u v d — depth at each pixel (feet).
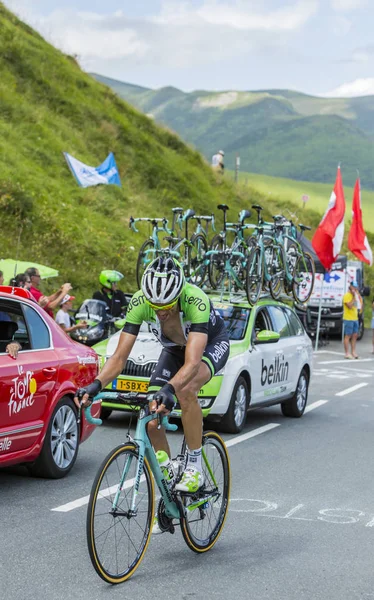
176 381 17.26
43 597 16.25
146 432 18.34
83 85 129.59
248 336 38.65
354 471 29.84
